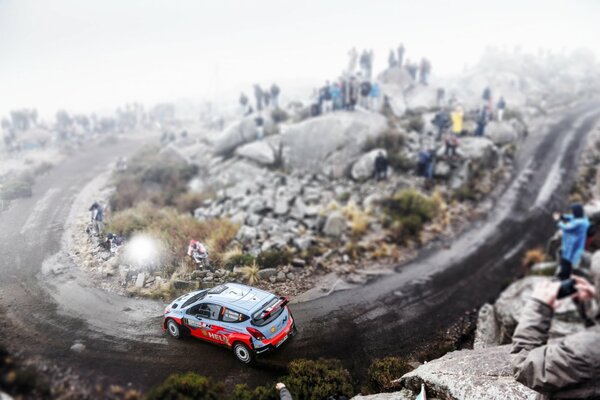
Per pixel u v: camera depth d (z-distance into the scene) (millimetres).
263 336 7008
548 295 3742
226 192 19375
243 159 23625
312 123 22516
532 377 3070
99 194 13297
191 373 6129
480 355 6891
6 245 8289
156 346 6957
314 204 18141
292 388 6465
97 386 5773
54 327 6637
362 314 9625
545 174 21406
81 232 8891
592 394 2744
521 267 13375
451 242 15164
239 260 9422
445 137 22531
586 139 25594
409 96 29844
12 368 5559
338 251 13039
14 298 7043
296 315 8859
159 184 20000
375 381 7293
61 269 7809
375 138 21859
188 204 16797
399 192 17844
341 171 21109
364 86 23297
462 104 31297
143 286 7789
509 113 28219
